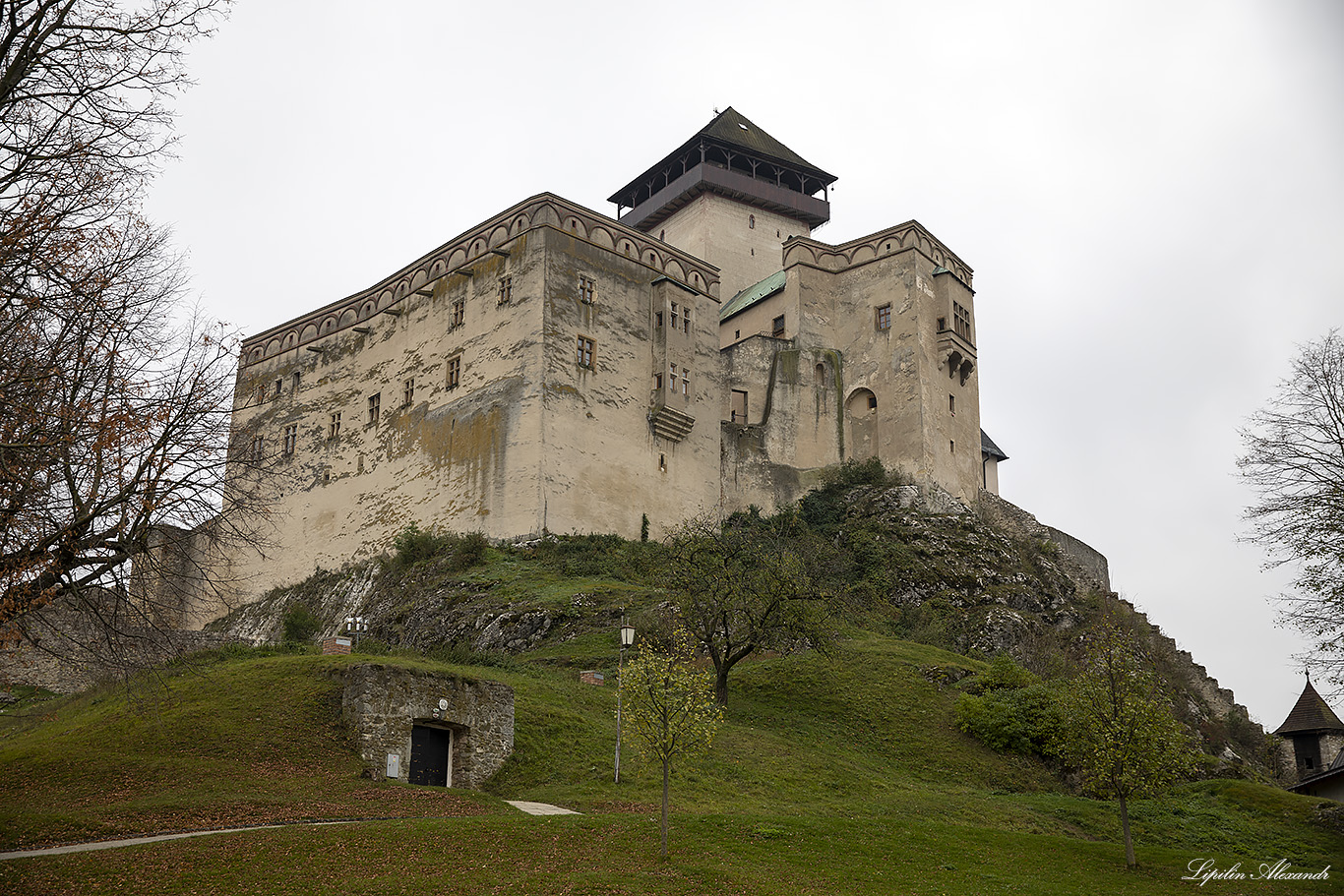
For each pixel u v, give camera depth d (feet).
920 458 186.50
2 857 58.75
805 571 129.39
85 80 57.52
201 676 96.12
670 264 185.47
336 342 197.47
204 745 82.89
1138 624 189.98
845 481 189.57
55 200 57.06
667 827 71.72
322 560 183.42
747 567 124.36
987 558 176.24
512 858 64.39
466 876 60.23
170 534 64.39
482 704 91.40
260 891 55.42
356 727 85.61
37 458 55.16
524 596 141.08
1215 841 95.40
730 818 77.82
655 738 70.95
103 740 82.99
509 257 170.81
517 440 160.04
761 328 208.95
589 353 168.35
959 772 112.88
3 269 54.95
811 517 184.14
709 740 72.18
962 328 201.46
